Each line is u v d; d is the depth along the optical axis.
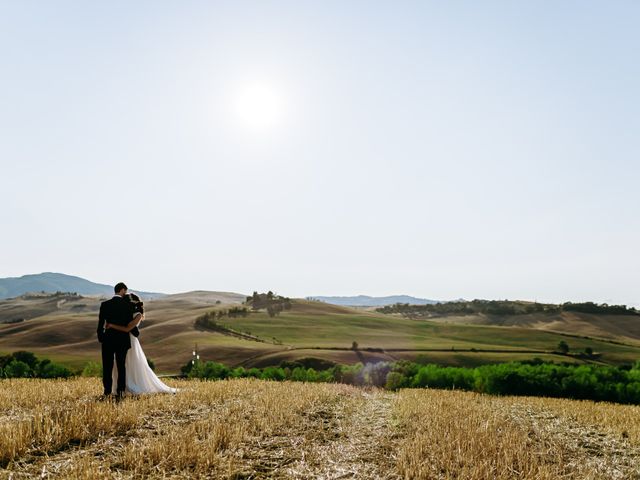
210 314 190.62
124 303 13.84
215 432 9.41
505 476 7.51
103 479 6.84
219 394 15.03
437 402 16.53
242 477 7.65
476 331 185.62
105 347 13.63
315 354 115.69
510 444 9.60
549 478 7.68
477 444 9.31
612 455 10.37
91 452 8.23
